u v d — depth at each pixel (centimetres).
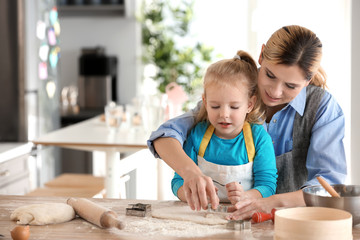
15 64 414
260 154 168
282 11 446
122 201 165
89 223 142
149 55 585
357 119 371
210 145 171
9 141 420
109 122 355
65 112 528
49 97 459
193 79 569
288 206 153
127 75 575
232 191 153
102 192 342
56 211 142
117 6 548
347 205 133
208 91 162
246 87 161
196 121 177
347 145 380
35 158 424
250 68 166
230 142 170
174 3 575
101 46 575
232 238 129
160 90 580
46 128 453
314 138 174
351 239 122
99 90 554
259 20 465
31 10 425
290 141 183
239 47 563
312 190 145
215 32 568
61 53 578
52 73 467
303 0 436
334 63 419
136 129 362
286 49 156
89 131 359
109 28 572
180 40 585
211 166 169
